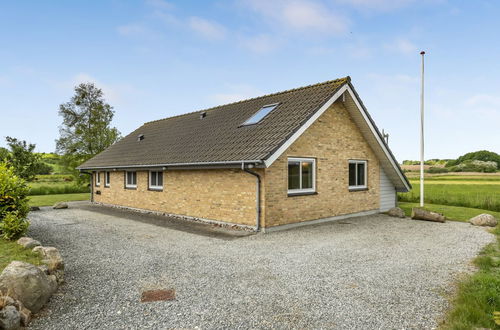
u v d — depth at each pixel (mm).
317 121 11836
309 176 11688
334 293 4891
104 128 27641
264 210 9852
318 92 12062
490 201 16484
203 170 11953
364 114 12961
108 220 12531
